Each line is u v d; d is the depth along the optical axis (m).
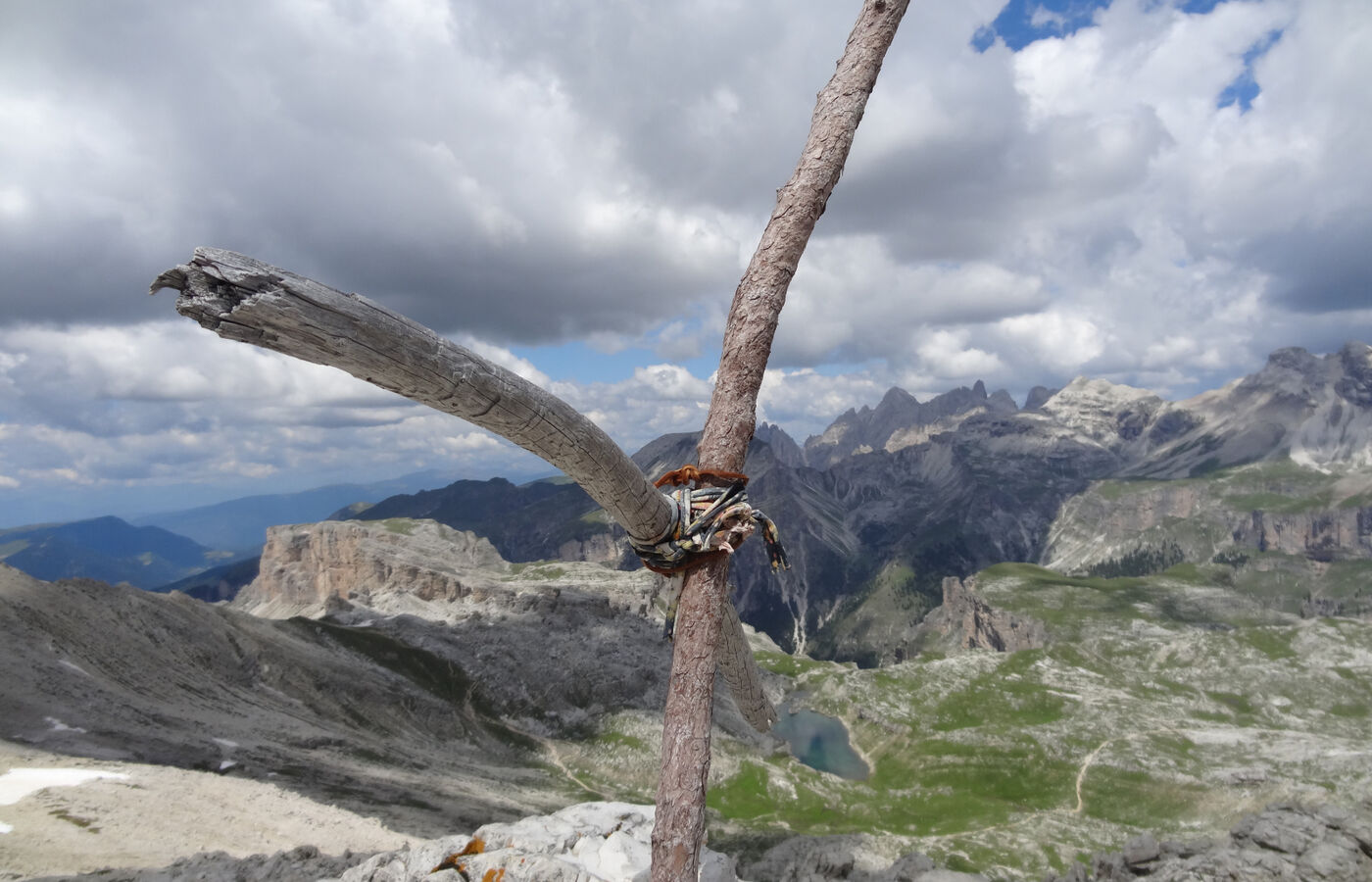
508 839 9.15
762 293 4.35
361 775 90.25
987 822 134.00
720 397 4.34
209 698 107.56
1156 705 195.38
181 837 34.03
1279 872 14.82
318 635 168.50
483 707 169.25
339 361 2.88
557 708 175.50
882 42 4.64
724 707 180.62
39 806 33.28
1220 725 180.12
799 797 143.62
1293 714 188.38
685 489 4.25
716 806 139.25
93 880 14.98
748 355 4.32
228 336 2.72
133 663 103.81
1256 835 16.62
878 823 133.12
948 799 150.88
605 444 3.58
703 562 4.15
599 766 152.50
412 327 2.96
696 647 4.07
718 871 9.22
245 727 99.50
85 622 103.25
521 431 3.39
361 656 165.75
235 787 48.47
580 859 8.98
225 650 128.25
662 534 4.04
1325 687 198.12
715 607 4.16
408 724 144.00
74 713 74.44
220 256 2.56
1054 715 193.75
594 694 181.50
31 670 80.06
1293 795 129.88
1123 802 143.38
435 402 3.22
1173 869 15.92
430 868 8.46
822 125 4.51
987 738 178.88
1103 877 18.62
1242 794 136.88
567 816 10.05
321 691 137.88
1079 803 146.62
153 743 74.81
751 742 169.38
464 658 185.25
